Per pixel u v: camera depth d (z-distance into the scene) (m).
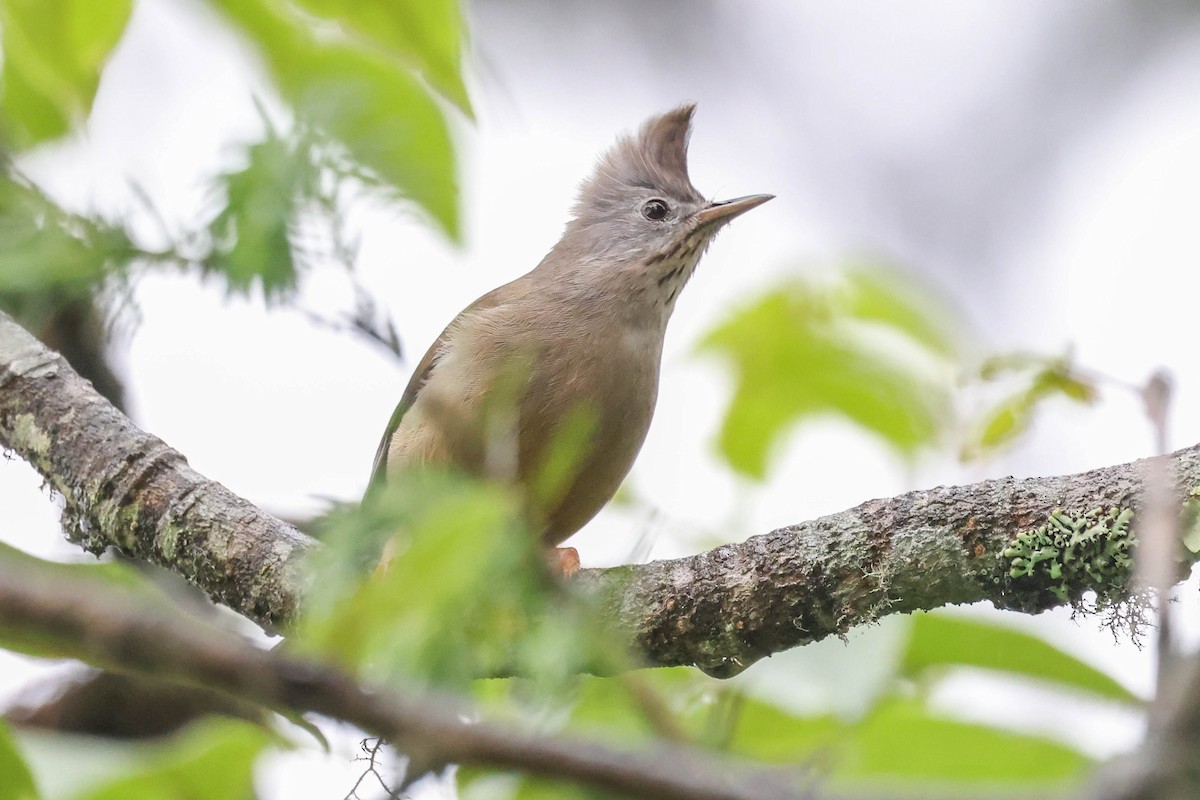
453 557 4.89
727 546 8.15
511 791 6.29
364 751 5.78
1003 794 4.82
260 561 8.27
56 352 9.17
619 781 4.09
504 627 5.21
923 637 8.34
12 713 9.73
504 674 6.08
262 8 8.41
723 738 7.90
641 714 7.04
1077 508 7.40
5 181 7.20
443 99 8.02
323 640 4.86
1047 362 8.77
